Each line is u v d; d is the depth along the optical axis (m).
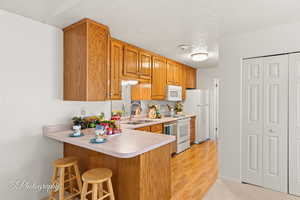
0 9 1.88
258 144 2.48
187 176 2.86
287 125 2.28
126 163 1.85
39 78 2.18
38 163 2.19
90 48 2.11
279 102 2.33
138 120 3.65
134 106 3.88
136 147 1.65
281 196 2.23
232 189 2.42
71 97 2.28
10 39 1.95
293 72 2.23
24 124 2.06
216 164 3.40
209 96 5.55
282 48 2.28
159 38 2.76
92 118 2.62
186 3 1.72
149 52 3.57
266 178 2.42
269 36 2.37
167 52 3.61
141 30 2.44
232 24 2.24
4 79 1.91
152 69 3.65
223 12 1.91
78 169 2.30
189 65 5.10
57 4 1.76
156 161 1.97
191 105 5.05
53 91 2.31
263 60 2.44
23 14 1.98
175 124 4.00
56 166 1.94
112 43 2.73
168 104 5.11
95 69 2.18
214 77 5.45
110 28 2.36
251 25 2.28
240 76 2.60
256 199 2.17
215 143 5.08
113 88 2.75
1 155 1.90
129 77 3.07
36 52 2.15
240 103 2.60
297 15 1.99
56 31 2.34
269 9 1.85
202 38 2.75
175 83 4.48
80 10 1.88
